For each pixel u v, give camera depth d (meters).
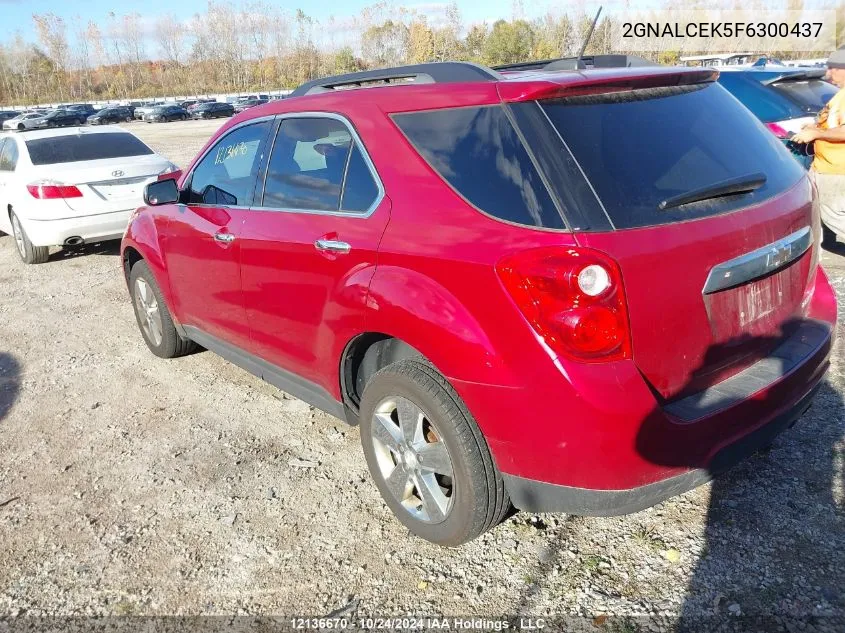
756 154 2.95
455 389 2.63
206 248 4.13
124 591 2.93
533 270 2.35
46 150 8.67
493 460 2.66
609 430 2.33
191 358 5.40
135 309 5.48
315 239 3.22
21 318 6.73
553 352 2.35
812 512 3.04
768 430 2.69
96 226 8.34
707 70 3.04
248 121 3.99
